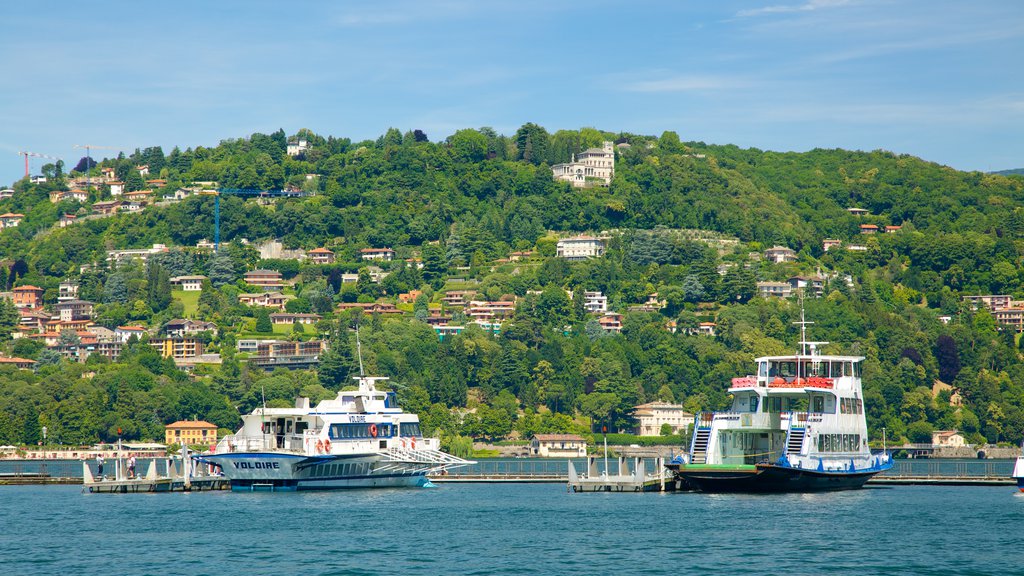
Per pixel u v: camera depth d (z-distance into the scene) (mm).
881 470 192500
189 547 140750
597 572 123750
